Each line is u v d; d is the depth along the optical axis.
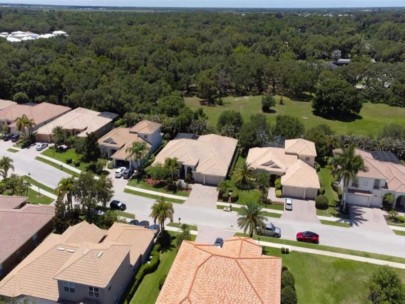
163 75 118.94
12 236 45.72
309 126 99.81
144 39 156.25
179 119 85.38
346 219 56.41
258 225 47.28
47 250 41.09
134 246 45.34
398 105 119.69
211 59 134.25
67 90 105.50
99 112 96.00
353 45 182.00
